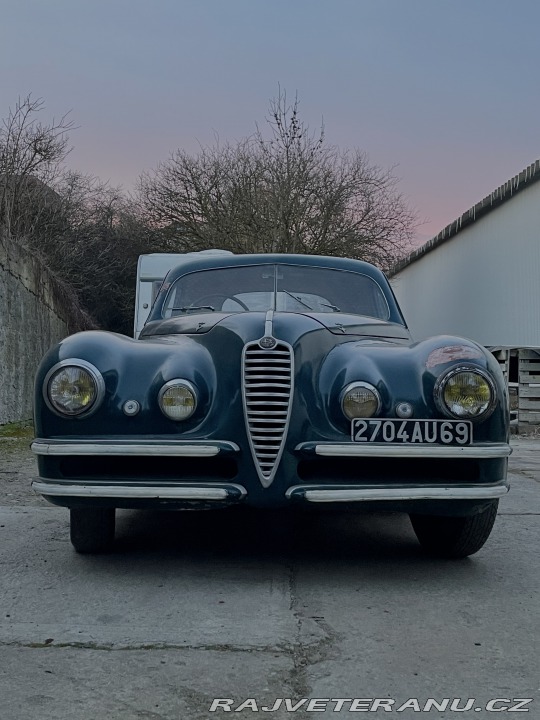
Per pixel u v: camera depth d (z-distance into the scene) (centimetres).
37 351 1167
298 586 328
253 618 285
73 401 321
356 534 432
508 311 1609
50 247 1577
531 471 725
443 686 229
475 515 352
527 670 242
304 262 490
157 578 337
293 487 309
